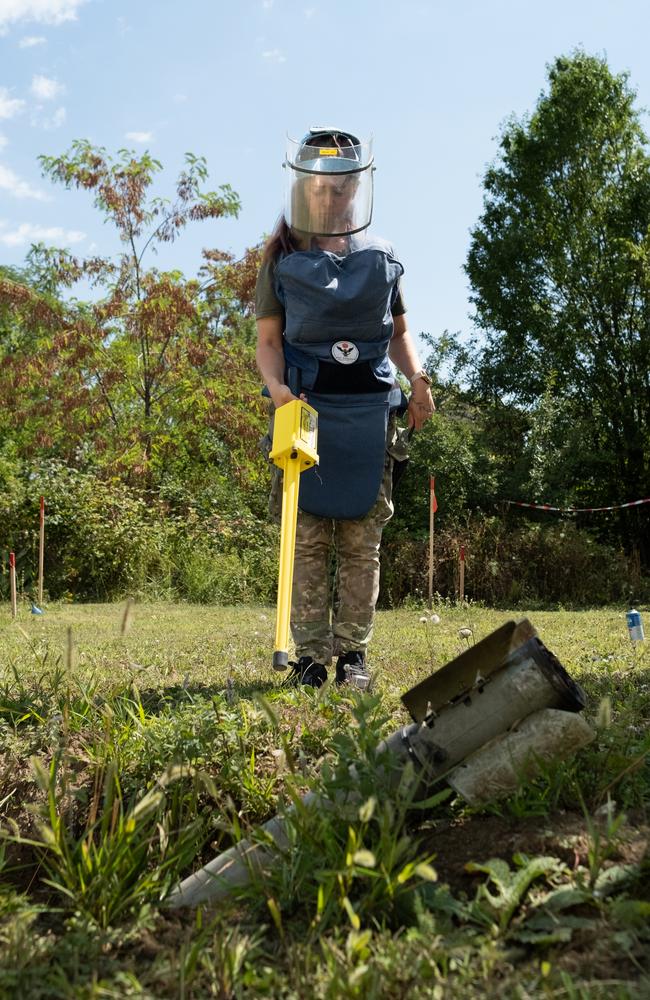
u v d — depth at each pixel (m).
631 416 23.72
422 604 15.57
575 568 16.67
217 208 20.61
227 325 21.69
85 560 15.58
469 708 2.26
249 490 20.80
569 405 23.02
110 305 20.36
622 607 15.55
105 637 7.32
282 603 2.93
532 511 19.56
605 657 5.34
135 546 15.81
